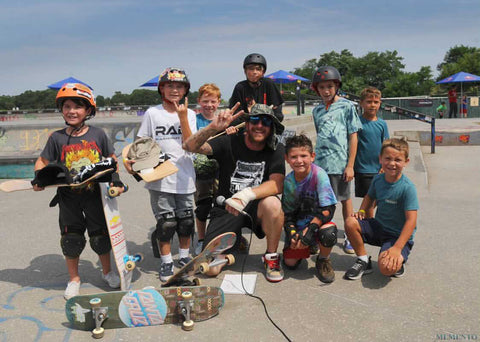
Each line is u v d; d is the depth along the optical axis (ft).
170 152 10.48
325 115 12.00
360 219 10.59
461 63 170.71
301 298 9.09
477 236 12.89
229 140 10.80
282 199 10.88
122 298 7.86
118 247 9.32
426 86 180.75
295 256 10.52
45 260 11.91
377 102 12.37
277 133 10.77
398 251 9.55
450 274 10.14
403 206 9.94
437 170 25.32
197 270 9.42
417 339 7.30
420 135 36.11
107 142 9.82
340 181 11.96
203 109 12.84
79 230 9.46
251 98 14.19
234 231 10.39
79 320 7.86
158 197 10.30
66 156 9.30
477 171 24.25
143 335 7.66
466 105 73.67
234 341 7.39
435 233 13.32
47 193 21.58
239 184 10.68
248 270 10.85
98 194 9.31
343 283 9.88
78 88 9.15
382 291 9.35
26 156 27.48
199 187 12.16
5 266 11.44
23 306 9.00
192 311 8.04
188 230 10.76
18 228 15.19
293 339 7.41
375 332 7.57
